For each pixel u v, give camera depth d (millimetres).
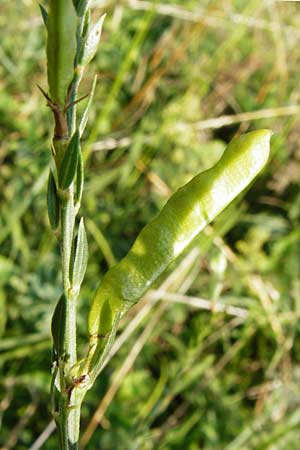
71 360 94
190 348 229
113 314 95
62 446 95
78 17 85
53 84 84
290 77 354
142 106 314
